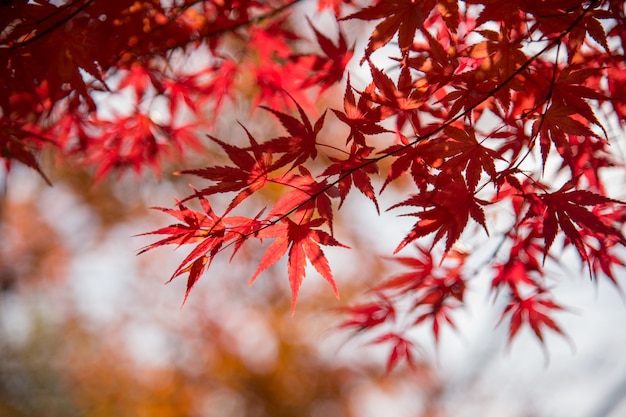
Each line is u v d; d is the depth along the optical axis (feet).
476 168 3.87
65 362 12.95
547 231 3.89
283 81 4.63
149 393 11.87
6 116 4.25
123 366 12.33
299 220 3.92
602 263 4.21
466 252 4.38
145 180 9.71
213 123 4.78
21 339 12.94
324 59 4.32
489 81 3.86
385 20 3.85
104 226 11.19
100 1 4.09
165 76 4.58
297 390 11.81
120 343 12.42
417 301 4.49
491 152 3.86
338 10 4.48
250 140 3.86
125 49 4.30
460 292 4.43
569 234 3.88
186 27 4.43
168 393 11.71
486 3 3.83
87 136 4.70
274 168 3.87
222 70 4.64
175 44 4.42
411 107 3.90
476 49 3.84
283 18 4.60
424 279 4.46
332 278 3.93
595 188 4.20
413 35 3.85
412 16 3.84
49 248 11.44
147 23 4.29
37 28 4.04
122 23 4.20
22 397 12.71
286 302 11.43
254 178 3.88
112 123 4.68
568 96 3.85
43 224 11.18
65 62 4.07
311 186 3.90
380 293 4.58
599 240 4.18
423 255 4.42
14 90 4.19
